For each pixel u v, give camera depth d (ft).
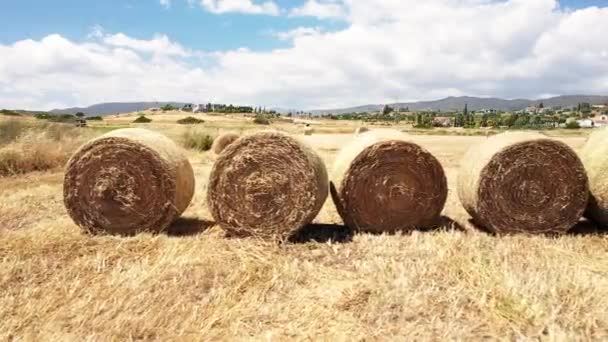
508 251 20.35
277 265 19.12
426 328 14.19
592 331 13.83
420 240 22.30
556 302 15.24
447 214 28.68
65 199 24.02
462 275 17.52
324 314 15.12
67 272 18.17
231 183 23.13
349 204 24.12
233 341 13.66
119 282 17.06
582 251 21.02
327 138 105.29
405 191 24.09
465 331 13.84
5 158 44.96
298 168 22.90
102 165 23.84
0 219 27.04
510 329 13.98
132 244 21.54
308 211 22.97
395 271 18.01
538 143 23.18
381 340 13.64
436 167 24.21
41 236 22.72
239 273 18.01
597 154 24.06
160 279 17.39
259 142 22.99
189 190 26.23
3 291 16.67
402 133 25.93
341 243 22.57
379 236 23.32
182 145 74.64
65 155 50.42
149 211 23.89
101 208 23.93
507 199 23.44
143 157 23.67
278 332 14.14
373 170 23.93
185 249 20.72
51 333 13.89
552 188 23.47
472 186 23.85
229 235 23.45
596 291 16.06
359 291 16.44
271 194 23.02
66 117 181.16
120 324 14.15
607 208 23.81
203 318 14.74
